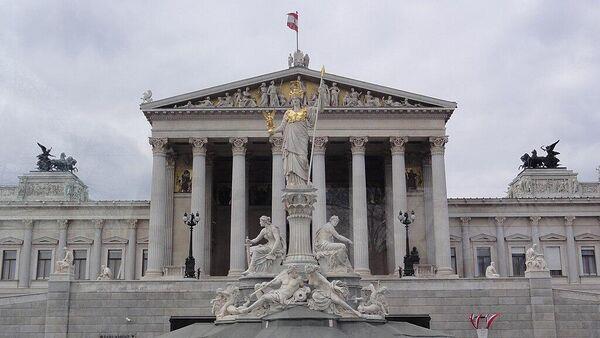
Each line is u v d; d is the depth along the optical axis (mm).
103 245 90688
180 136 77750
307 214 27859
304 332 23375
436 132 78375
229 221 85688
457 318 54219
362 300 28156
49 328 53094
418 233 81625
